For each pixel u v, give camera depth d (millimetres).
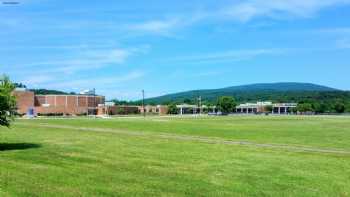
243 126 86875
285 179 23328
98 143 44250
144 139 50188
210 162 29672
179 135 57594
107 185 20516
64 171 24516
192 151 36875
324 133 66250
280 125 93562
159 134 59000
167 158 31656
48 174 23297
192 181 22219
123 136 54688
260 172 25594
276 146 43531
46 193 18438
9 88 38844
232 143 46250
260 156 33719
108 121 108125
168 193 19156
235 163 29344
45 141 46250
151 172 24750
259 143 46875
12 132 60562
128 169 25734
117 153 34688
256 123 104625
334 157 34344
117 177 22750
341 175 25016
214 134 60562
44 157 31484
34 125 81938
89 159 30547
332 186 21672
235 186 21203
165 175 23828
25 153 34125
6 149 37406
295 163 29844
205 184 21484
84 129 69625
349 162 31000
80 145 41781
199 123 100000
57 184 20422
